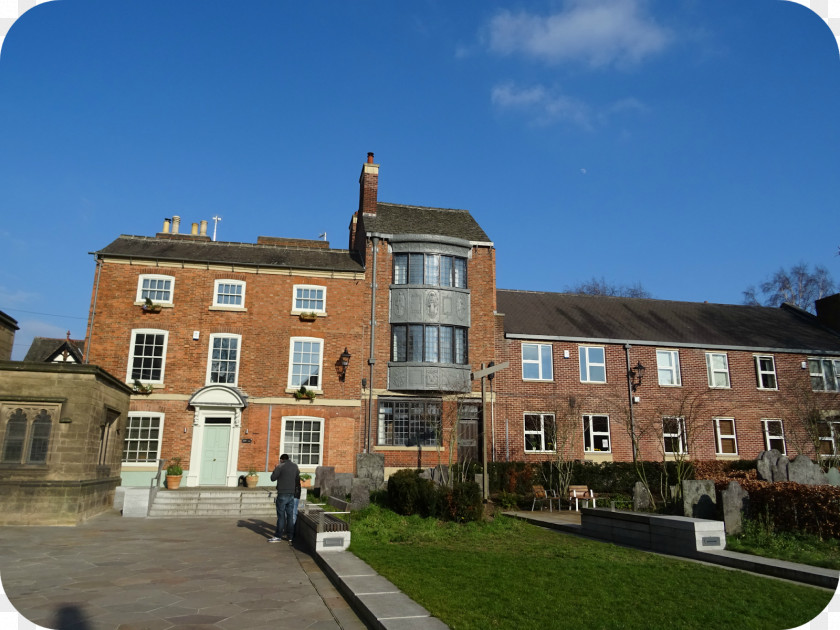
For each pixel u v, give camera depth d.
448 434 23.97
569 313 29.28
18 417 15.53
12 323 19.70
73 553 11.33
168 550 11.75
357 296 24.62
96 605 7.57
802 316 33.19
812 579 8.45
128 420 21.84
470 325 25.41
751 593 7.86
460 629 6.14
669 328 29.22
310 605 7.65
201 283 23.50
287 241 29.45
